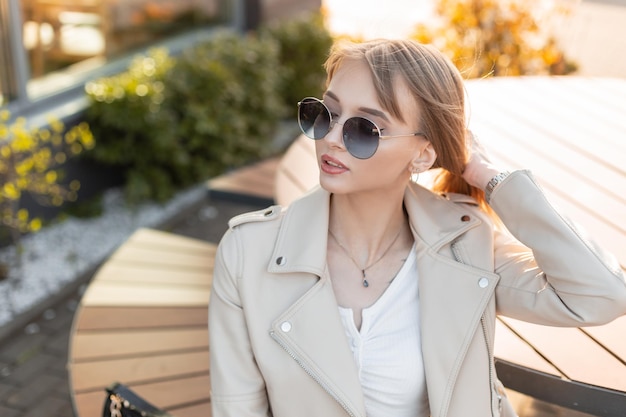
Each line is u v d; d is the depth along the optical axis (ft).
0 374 12.63
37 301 14.35
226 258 5.29
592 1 26.17
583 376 5.96
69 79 17.92
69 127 17.06
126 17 19.71
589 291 4.83
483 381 5.33
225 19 24.59
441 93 4.87
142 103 17.33
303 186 10.15
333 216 5.46
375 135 4.73
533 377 6.09
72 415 11.78
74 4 17.74
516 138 11.26
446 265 5.30
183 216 18.30
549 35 19.24
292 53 23.20
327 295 5.18
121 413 6.81
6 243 15.87
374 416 5.34
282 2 25.98
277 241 5.29
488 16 18.63
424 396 5.36
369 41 4.95
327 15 25.00
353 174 4.92
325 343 5.13
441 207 5.56
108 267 12.69
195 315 11.25
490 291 5.24
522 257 5.41
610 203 9.02
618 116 12.34
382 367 5.22
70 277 15.21
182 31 22.40
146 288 12.04
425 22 19.81
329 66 5.05
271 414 5.61
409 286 5.38
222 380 5.32
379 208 5.26
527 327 6.70
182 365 10.00
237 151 20.29
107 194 18.72
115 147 17.76
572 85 14.14
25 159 15.46
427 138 4.98
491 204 5.28
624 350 6.33
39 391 12.28
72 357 10.16
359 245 5.38
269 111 20.98
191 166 19.06
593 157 10.53
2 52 15.92
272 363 5.21
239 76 20.25
